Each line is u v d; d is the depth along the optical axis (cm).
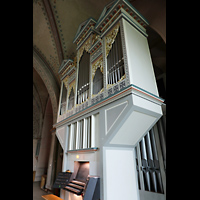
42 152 1146
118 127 312
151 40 658
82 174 420
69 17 720
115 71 364
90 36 538
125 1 389
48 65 931
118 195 319
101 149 337
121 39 371
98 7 616
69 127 532
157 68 728
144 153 462
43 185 862
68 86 637
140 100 307
